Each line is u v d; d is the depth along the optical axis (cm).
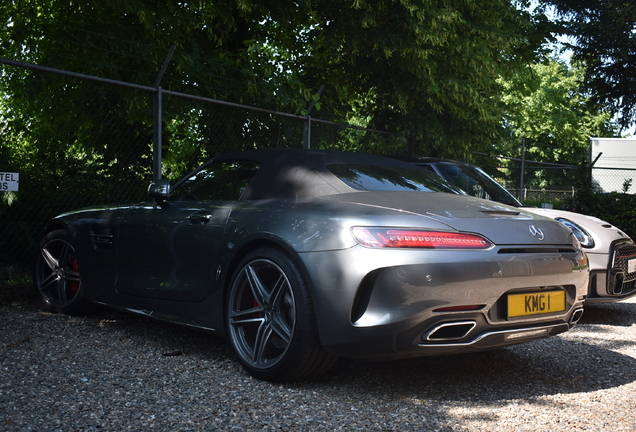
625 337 440
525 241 281
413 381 301
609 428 241
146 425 230
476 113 952
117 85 559
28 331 386
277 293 288
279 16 838
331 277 264
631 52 2119
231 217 320
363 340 257
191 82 741
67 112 548
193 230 338
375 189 312
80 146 557
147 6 744
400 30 823
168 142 622
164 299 355
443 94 869
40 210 546
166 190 360
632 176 2475
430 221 268
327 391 279
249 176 342
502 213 296
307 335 271
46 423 228
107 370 304
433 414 253
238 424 234
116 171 577
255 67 784
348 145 802
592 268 493
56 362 316
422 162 586
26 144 530
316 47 937
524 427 240
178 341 371
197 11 800
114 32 760
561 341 416
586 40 2077
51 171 543
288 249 279
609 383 312
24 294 503
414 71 855
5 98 520
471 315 263
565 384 307
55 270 451
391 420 244
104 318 434
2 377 285
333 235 269
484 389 293
